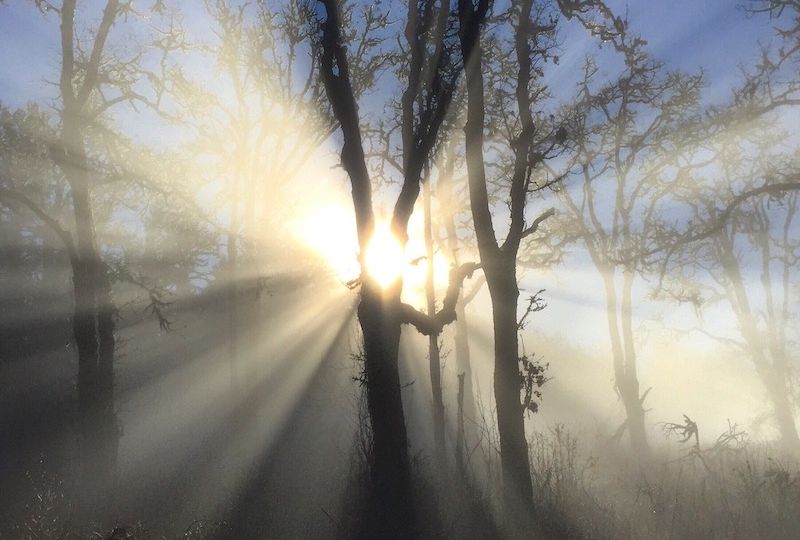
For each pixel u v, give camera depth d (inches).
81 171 767.7
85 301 761.0
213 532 490.9
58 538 509.0
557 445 675.4
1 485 714.2
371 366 556.7
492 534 450.3
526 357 524.7
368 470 542.9
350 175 590.2
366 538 457.4
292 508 539.5
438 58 596.7
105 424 746.2
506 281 527.5
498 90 716.7
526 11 557.9
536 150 569.6
